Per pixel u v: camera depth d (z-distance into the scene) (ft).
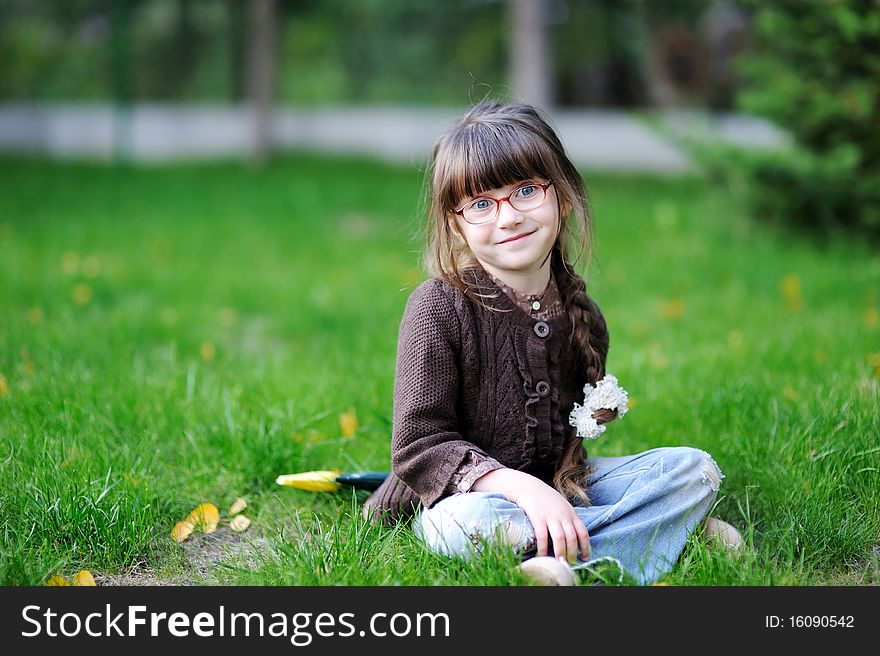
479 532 8.86
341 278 24.52
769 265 23.50
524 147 9.23
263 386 14.17
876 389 13.01
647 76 59.16
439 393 9.25
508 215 9.20
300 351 17.65
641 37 55.31
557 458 9.73
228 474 11.71
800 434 11.66
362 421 13.43
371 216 37.47
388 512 10.03
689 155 27.22
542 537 8.70
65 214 34.55
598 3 57.16
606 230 31.30
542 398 9.49
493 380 9.46
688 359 15.65
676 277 23.62
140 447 11.85
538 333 9.52
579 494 9.42
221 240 30.55
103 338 17.15
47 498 10.27
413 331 9.44
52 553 9.85
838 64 22.82
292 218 36.01
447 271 9.66
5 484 10.71
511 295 9.56
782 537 9.64
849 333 16.39
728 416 12.72
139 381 14.35
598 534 9.18
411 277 23.29
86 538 10.00
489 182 9.21
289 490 11.53
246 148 64.75
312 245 30.25
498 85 72.02
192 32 70.54
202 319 19.93
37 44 70.54
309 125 66.39
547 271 9.73
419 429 9.18
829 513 10.19
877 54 22.06
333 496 11.34
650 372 15.11
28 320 18.06
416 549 9.42
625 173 52.95
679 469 9.39
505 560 8.70
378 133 65.62
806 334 16.61
